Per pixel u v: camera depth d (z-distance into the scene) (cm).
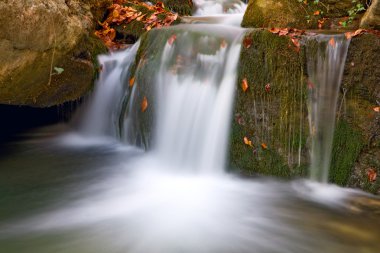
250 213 340
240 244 291
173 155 456
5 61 379
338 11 517
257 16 525
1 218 328
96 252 278
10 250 279
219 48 426
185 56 448
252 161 407
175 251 281
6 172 435
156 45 475
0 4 341
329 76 374
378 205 347
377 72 358
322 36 374
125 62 529
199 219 329
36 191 385
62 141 548
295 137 385
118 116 521
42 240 293
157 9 669
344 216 331
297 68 377
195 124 439
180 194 380
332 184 384
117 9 627
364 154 369
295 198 366
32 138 562
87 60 481
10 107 603
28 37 380
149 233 304
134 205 354
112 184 403
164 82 459
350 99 371
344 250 282
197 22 631
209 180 416
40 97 458
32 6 373
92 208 348
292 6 516
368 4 502
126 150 500
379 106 363
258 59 391
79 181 411
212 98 427
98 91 522
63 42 425
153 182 409
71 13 462
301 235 303
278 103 386
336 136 377
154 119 467
